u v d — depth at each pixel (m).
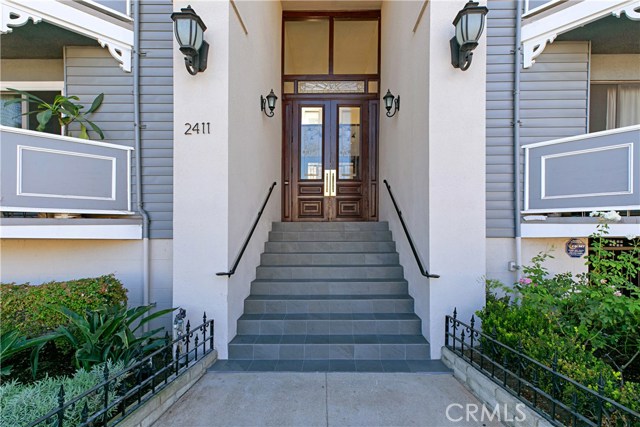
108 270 4.08
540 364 2.20
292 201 6.43
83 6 3.83
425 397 2.69
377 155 6.41
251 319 3.63
